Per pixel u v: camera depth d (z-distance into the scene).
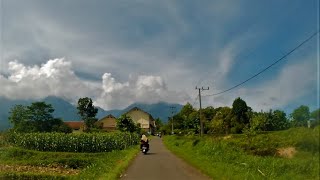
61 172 30.08
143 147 35.78
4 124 73.44
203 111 63.69
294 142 10.39
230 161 20.38
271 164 15.16
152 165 23.67
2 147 45.28
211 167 19.86
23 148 46.16
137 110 124.88
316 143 7.59
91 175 20.00
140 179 17.06
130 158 28.67
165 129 107.56
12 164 34.09
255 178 14.75
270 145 18.97
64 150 47.16
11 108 79.06
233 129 42.22
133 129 74.06
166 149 44.44
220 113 50.47
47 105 83.12
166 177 17.56
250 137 23.12
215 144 26.77
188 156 28.72
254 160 17.23
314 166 8.11
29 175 26.45
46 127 83.25
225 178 16.02
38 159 39.09
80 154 41.69
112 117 119.75
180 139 52.91
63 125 87.56
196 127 75.75
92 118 111.69
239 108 43.28
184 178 17.08
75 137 47.47
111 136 49.16
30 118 80.94
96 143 47.66
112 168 21.72
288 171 13.02
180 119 97.69
